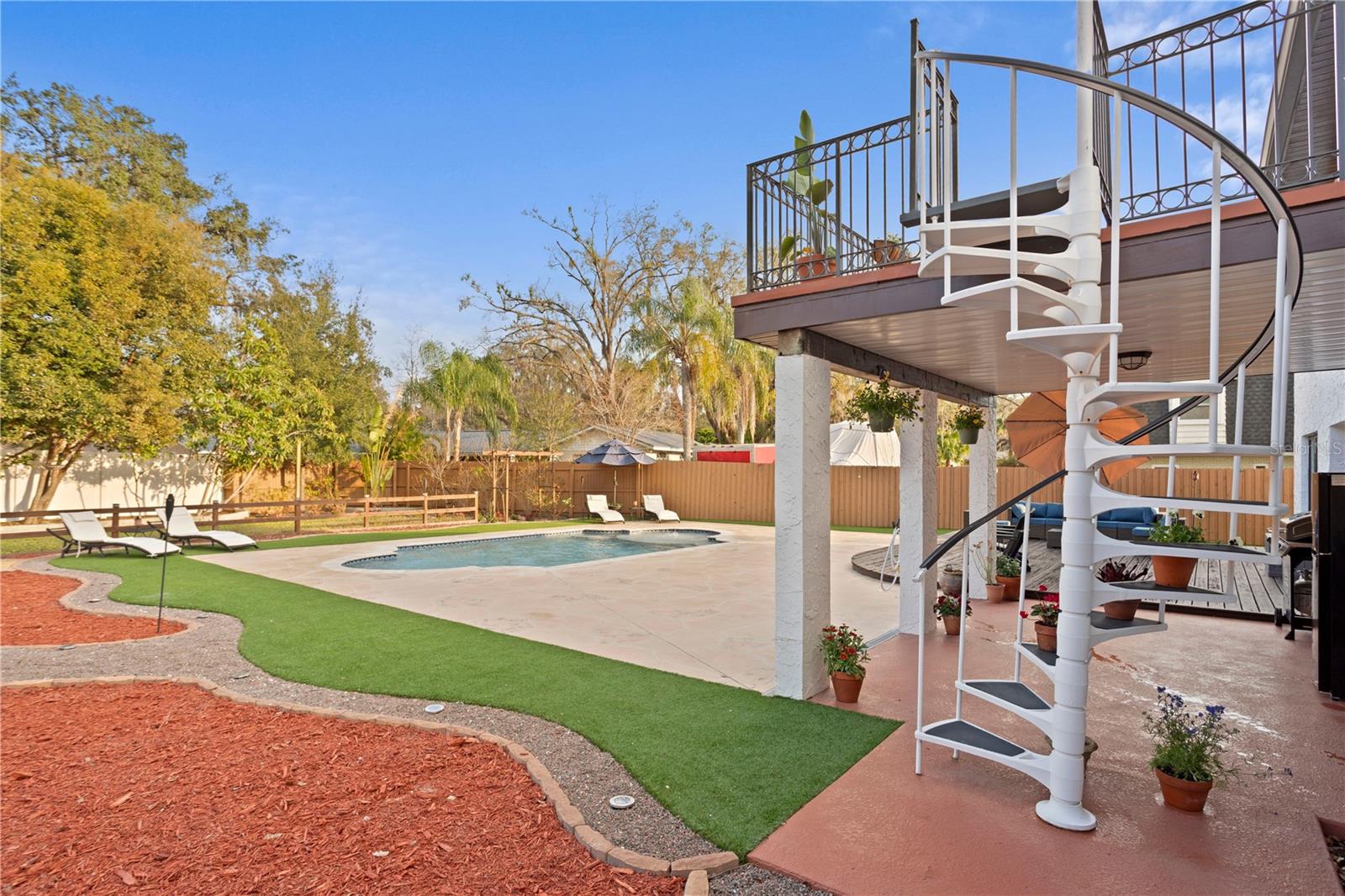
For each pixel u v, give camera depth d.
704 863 2.67
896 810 3.12
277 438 17.50
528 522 19.28
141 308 14.83
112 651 5.97
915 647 6.20
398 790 3.36
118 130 21.14
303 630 6.71
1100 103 3.90
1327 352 5.64
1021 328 4.71
